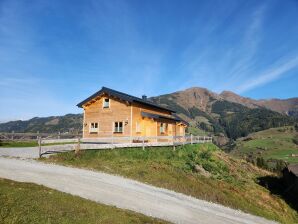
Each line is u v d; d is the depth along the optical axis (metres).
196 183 20.17
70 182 14.88
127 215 11.20
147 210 12.52
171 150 31.12
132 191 14.95
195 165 27.33
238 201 19.25
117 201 13.03
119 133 34.31
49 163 19.30
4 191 11.48
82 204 11.51
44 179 14.83
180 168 24.16
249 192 24.23
